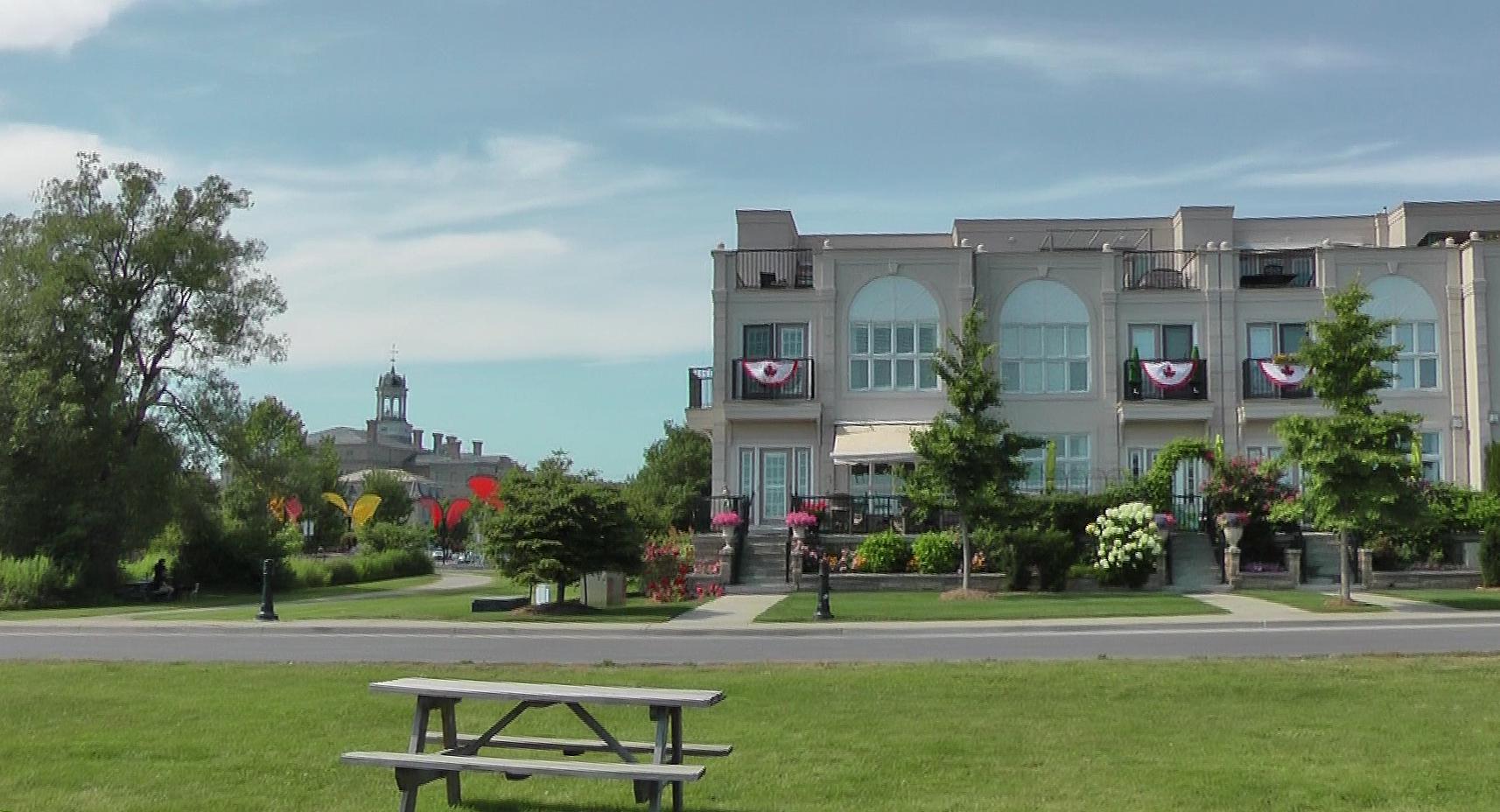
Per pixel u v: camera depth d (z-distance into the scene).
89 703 12.23
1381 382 25.09
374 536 69.75
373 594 41.47
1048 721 10.90
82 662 16.33
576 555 24.95
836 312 39.38
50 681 14.09
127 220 44.84
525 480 26.00
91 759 9.49
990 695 12.40
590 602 26.98
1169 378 38.19
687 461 75.81
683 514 67.00
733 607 26.23
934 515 34.53
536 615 24.69
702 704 7.95
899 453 36.00
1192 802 7.96
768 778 8.73
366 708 11.88
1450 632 19.48
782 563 33.81
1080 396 39.00
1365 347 24.91
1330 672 13.78
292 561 53.69
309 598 39.06
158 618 27.27
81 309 42.72
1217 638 18.88
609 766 7.50
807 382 39.06
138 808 7.96
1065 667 14.51
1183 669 14.09
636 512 28.11
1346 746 9.69
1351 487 24.55
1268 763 9.10
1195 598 27.28
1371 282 38.84
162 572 42.81
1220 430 38.34
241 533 47.69
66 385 41.06
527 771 7.45
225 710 11.76
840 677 13.83
